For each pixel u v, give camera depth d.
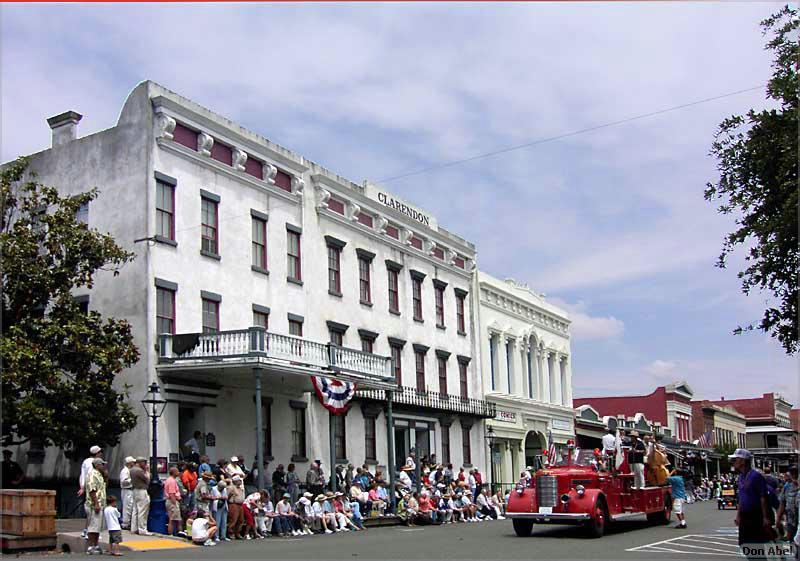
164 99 28.95
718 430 95.62
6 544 17.64
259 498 24.58
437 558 17.27
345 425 36.69
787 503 16.92
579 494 22.72
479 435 47.88
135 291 27.78
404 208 44.03
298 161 35.94
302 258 35.47
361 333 38.81
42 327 25.42
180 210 29.44
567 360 62.16
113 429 25.83
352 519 28.52
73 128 30.48
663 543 20.94
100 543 19.08
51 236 26.44
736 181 19.56
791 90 18.39
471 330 49.09
